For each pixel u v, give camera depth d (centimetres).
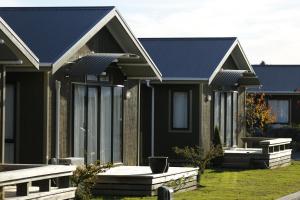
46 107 1875
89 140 2091
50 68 1823
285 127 4006
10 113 1898
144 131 2770
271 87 4422
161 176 1808
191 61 2791
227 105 3062
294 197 1842
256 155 2723
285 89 4400
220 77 2844
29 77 1888
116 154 2261
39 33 1967
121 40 2214
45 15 2073
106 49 2175
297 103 4428
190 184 1970
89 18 2038
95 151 2127
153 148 2759
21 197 1270
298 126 4150
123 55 2006
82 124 2052
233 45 2922
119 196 1766
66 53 1864
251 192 1941
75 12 2077
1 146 1664
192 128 2777
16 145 1894
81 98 2045
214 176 2369
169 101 2791
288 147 3694
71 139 1989
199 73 2719
